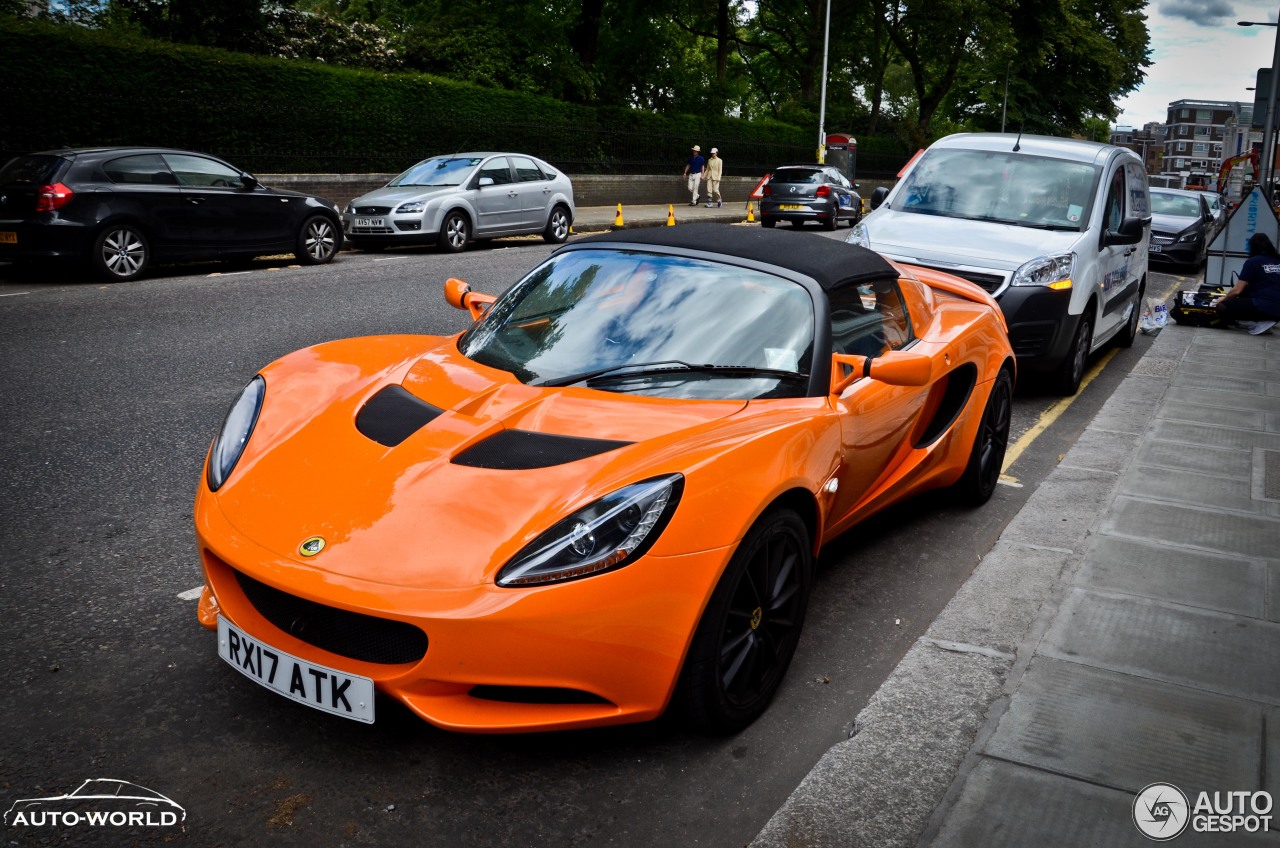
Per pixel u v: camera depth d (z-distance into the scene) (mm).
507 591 2344
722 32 38156
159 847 2271
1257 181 20406
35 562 3768
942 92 46656
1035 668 3117
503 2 28641
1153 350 9250
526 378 3229
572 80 28047
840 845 2338
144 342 7770
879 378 3303
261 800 2457
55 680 2953
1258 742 2736
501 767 2635
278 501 2670
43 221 10477
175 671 3039
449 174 16047
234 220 12180
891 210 8078
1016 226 7629
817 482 3045
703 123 32188
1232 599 3652
